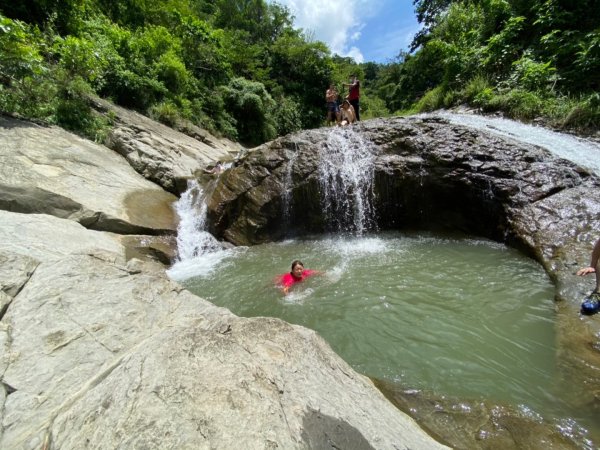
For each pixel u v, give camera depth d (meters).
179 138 12.53
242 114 21.73
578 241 5.12
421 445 1.88
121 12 16.42
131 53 13.89
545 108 9.23
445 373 3.27
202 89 18.84
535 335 3.69
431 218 7.57
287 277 5.47
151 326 2.85
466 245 6.56
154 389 1.37
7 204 5.77
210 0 34.75
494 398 2.90
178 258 6.75
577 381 2.96
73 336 2.58
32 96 8.55
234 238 7.66
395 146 7.81
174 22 18.94
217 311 3.23
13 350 2.40
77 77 9.94
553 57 10.05
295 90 31.48
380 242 7.15
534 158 6.76
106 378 1.65
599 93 8.36
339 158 7.92
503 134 8.11
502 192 6.50
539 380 3.07
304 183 7.78
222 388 1.42
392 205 7.74
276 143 8.50
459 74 13.16
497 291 4.63
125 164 9.14
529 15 11.98
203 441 1.19
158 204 8.09
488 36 13.34
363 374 3.34
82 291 2.99
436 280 5.12
